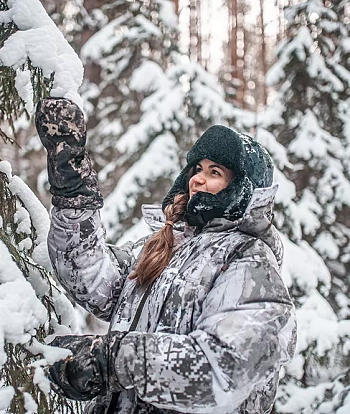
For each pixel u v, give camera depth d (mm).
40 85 1530
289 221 4734
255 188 1552
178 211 1617
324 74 5305
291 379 3701
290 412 3512
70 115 1468
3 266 1350
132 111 6699
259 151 1588
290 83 5402
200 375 1231
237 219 1545
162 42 6543
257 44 13758
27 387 1321
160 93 5555
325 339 3789
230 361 1229
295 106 5402
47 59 1502
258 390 1465
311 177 5266
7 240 1578
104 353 1277
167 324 1415
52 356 1310
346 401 3268
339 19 5578
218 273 1422
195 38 12508
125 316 1543
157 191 5363
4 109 1626
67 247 1571
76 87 1560
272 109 5430
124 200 5281
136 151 5484
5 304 1275
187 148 5496
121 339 1285
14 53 1480
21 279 1356
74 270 1597
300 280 4316
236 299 1324
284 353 1308
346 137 5270
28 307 1312
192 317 1400
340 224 5371
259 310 1306
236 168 1539
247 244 1429
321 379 3814
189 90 5543
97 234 1605
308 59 5352
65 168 1496
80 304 1666
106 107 6699
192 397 1234
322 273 4488
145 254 1579
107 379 1271
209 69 13273
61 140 1477
